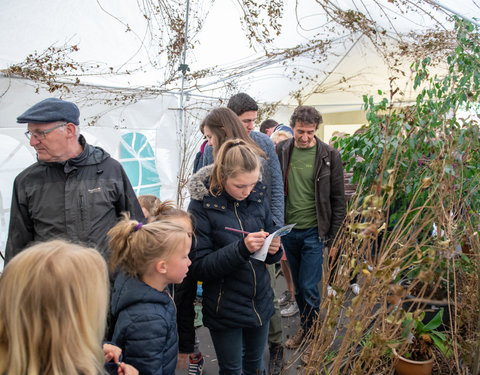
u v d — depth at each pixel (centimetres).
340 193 268
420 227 137
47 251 92
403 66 416
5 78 270
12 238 191
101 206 191
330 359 175
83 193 188
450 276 213
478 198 201
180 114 388
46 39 284
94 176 193
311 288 268
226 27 364
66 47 291
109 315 188
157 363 145
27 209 190
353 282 310
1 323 86
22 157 289
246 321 182
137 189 368
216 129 211
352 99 584
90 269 92
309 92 543
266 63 400
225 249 170
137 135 360
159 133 377
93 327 92
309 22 383
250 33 360
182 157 400
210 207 180
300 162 279
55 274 86
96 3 283
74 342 86
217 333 185
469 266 195
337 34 402
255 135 255
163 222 159
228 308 180
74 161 188
